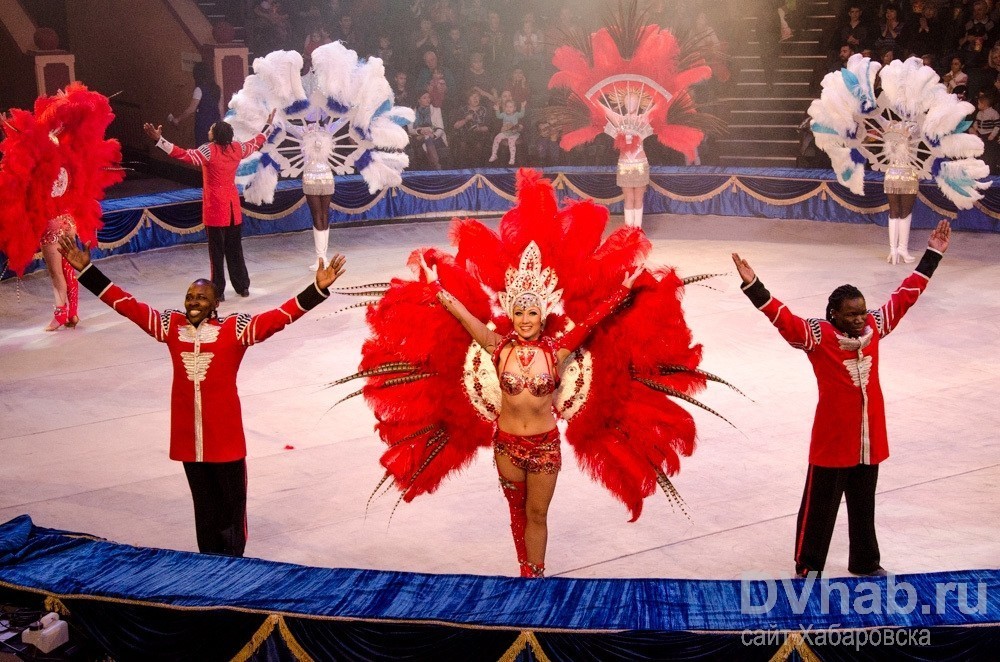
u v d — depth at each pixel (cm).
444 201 1617
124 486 691
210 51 1728
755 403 821
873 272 1248
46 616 488
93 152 1034
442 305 543
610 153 1725
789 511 643
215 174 1119
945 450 724
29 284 1218
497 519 643
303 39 1862
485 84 1762
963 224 1470
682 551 598
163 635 478
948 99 1229
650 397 552
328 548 606
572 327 550
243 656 470
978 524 620
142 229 1380
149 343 1009
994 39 1659
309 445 754
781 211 1581
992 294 1132
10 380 899
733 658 441
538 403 523
